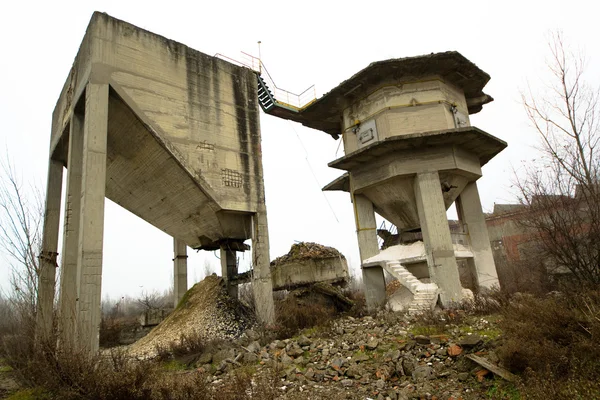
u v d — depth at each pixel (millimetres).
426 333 11711
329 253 29781
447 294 16047
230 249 20422
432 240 16688
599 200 10742
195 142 17578
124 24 16375
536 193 12023
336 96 19922
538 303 9883
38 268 10555
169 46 17766
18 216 10414
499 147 18203
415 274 19031
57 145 19562
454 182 18391
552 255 12164
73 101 16641
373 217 20391
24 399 8547
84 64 16000
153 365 9859
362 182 19109
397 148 17484
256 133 20156
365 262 19609
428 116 18078
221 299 19547
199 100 18219
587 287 10062
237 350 13312
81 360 8641
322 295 26266
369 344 11430
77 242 15156
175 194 18562
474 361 8719
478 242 19078
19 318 10125
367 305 19547
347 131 20453
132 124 16328
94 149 14000
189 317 18891
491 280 18250
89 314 12312
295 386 9352
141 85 16219
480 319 12461
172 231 21609
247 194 18922
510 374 7832
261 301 17984
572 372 7133
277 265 29312
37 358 9047
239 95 20062
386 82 18688
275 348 13000
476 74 18922
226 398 7566
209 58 19281
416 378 8867
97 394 7742
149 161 17500
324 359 11164
